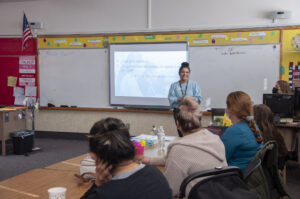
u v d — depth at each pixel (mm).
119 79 5516
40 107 6016
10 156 4773
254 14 4859
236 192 1106
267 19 4801
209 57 5035
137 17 5422
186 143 1467
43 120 6074
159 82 5301
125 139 1039
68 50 5773
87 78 5723
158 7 5289
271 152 1814
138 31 5371
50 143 5625
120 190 971
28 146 4930
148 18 5340
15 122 5094
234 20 4957
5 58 6113
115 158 1010
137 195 974
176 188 1424
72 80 5812
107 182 1004
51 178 1745
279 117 3639
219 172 1155
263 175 1687
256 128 2016
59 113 5969
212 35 4992
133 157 1061
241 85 4926
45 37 5883
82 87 5770
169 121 5316
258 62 4824
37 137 6137
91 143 1043
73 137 5930
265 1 4793
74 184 1646
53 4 5855
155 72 5309
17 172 3918
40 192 1522
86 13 5688
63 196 1296
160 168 1910
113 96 5586
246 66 4883
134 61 5406
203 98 5117
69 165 2029
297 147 4055
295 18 4672
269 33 4742
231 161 1944
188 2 5145
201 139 1515
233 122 2059
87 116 5805
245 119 1982
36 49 5945
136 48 5375
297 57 4637
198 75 5109
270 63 4770
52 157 4680
